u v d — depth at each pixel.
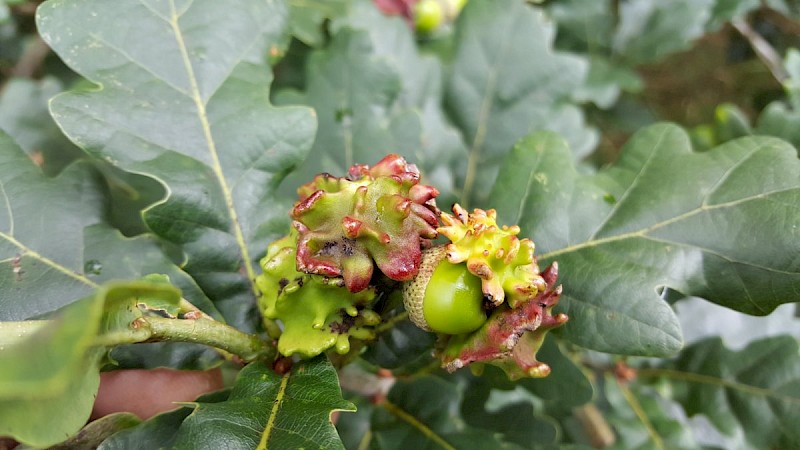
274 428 0.13
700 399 0.21
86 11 0.15
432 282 0.13
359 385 0.19
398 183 0.13
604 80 0.30
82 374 0.11
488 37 0.23
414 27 0.28
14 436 0.10
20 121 0.23
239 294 0.15
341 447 0.12
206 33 0.16
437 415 0.19
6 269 0.15
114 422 0.15
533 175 0.16
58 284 0.15
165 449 0.14
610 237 0.15
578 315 0.15
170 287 0.11
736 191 0.15
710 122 0.49
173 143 0.15
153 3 0.16
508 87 0.23
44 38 0.15
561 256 0.16
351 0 0.25
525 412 0.21
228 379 0.19
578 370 0.18
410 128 0.21
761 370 0.20
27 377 0.08
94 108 0.15
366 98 0.21
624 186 0.16
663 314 0.15
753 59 0.40
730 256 0.15
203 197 0.15
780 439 0.20
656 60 0.31
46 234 0.15
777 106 0.22
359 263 0.12
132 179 0.22
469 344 0.13
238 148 0.16
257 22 0.16
